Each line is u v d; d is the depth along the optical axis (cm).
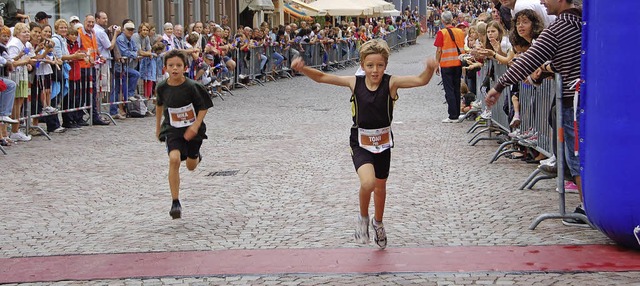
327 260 689
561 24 739
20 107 1479
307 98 2384
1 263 708
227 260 698
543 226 787
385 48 673
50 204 953
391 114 687
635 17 644
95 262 703
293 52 3291
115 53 1833
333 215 861
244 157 1276
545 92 1022
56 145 1442
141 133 1609
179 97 848
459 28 1775
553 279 623
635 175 658
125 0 2495
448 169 1131
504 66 1284
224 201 947
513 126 1166
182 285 633
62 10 2227
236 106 2155
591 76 677
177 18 3166
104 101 1825
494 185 1007
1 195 1009
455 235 766
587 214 709
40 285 646
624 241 687
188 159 873
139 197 984
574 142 751
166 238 780
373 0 5038
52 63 1552
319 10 4350
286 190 1006
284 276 647
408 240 752
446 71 1695
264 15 4197
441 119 1778
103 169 1189
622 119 656
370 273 648
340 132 1590
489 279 627
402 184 1028
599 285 605
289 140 1480
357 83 688
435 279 630
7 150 1383
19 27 1479
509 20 1369
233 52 2695
